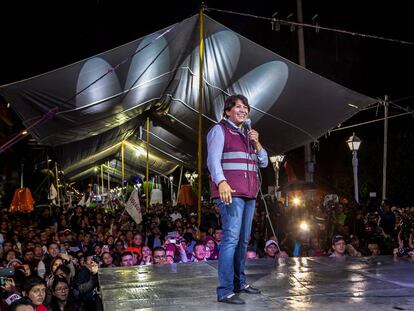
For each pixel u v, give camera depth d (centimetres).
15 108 1057
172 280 476
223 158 384
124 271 543
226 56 1198
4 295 617
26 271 757
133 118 1853
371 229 1440
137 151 2817
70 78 1015
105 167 3844
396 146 2844
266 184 3544
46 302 647
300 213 1603
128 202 1542
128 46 1013
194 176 3428
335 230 1436
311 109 1348
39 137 1281
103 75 1059
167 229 1524
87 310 680
